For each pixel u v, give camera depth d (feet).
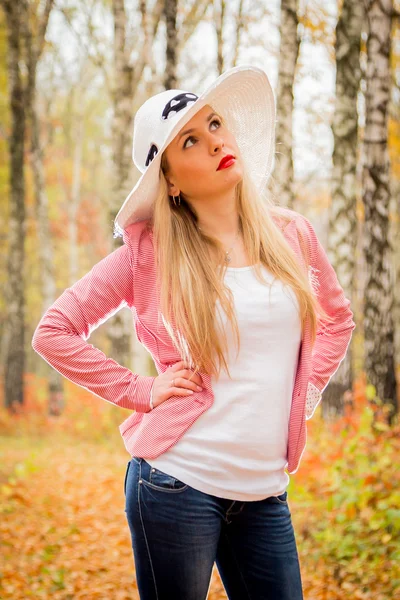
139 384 7.54
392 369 27.71
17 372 57.62
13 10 54.60
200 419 7.34
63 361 7.64
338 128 33.37
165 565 7.25
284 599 7.52
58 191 86.58
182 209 7.86
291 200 32.04
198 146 7.56
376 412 24.45
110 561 19.01
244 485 7.34
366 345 27.81
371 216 27.30
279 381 7.39
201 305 7.27
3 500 25.29
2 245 81.20
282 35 32.45
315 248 8.21
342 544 16.08
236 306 7.26
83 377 7.65
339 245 33.35
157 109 7.80
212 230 7.78
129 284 7.79
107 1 49.85
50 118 75.41
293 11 32.37
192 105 7.32
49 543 20.49
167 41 34.73
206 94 7.30
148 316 7.69
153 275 7.72
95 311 7.76
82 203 93.66
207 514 7.23
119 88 41.91
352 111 33.30
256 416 7.30
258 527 7.55
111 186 42.37
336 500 16.78
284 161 32.07
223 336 7.23
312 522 17.99
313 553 16.38
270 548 7.54
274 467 7.50
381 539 16.14
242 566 7.66
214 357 7.29
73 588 16.49
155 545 7.27
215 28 44.83
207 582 7.34
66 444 43.98
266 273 7.50
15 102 55.93
